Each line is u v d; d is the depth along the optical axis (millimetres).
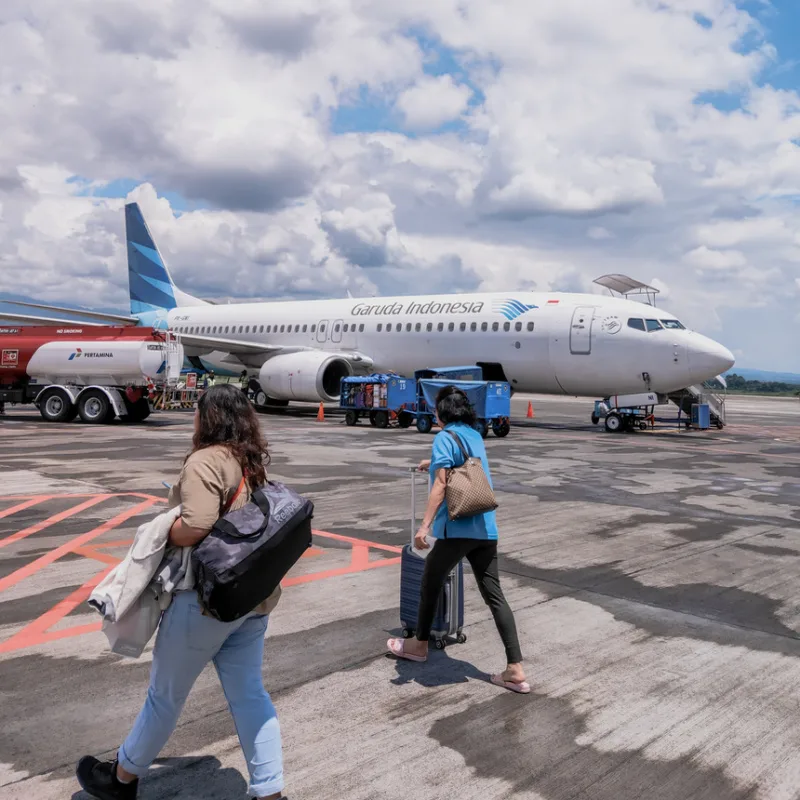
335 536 8070
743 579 6758
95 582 6281
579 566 7086
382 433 19609
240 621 2986
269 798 3076
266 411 28000
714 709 4211
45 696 4203
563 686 4488
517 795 3338
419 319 24688
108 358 20047
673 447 17984
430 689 4414
